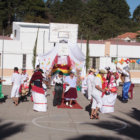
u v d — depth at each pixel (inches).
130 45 930.7
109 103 424.5
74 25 753.6
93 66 903.1
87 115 399.5
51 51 732.7
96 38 1669.5
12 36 1067.3
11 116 379.9
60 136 282.2
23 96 518.9
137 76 919.7
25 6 2080.5
